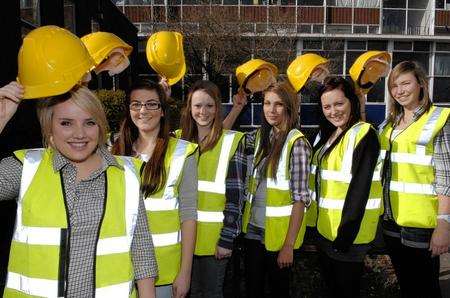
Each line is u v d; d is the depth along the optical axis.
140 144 2.94
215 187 3.24
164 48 3.34
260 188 3.37
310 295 3.97
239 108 4.25
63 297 1.85
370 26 24.50
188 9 20.30
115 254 1.94
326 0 23.83
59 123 1.91
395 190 3.28
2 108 1.93
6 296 1.92
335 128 3.44
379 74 4.05
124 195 2.01
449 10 24.69
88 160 2.00
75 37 1.99
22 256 1.89
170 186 2.76
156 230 2.73
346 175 3.15
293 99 3.30
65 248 1.87
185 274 2.77
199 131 3.40
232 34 18.70
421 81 3.22
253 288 3.43
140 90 2.81
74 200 1.91
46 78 1.88
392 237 3.37
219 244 3.14
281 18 21.25
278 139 3.29
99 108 1.96
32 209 1.88
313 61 3.95
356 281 3.18
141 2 23.58
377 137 3.10
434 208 3.16
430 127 3.13
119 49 3.03
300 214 3.21
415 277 3.28
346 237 3.02
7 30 7.79
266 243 3.29
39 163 1.95
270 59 19.17
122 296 1.94
